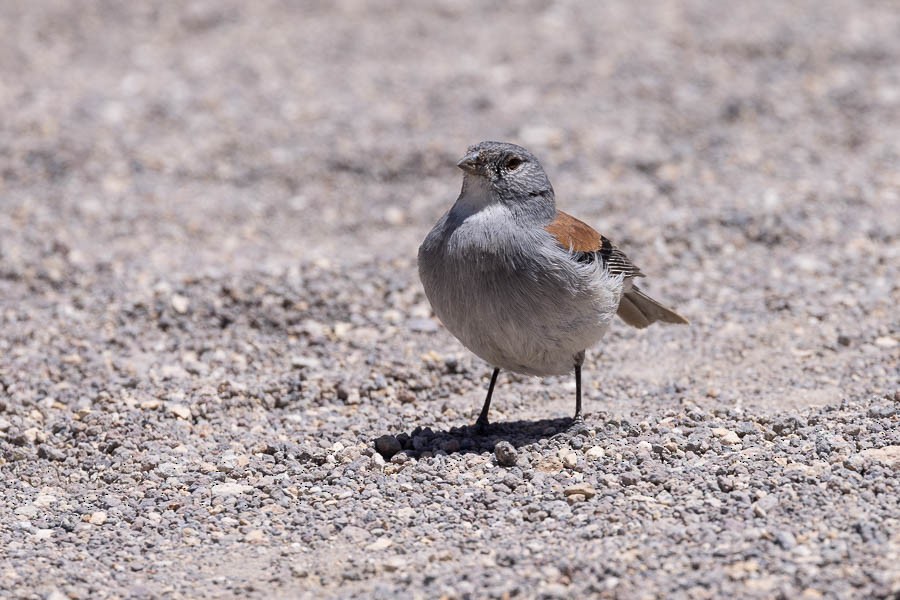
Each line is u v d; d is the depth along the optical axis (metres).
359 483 9.16
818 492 8.17
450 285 9.32
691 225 15.57
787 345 12.23
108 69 23.33
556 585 7.19
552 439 9.66
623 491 8.55
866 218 15.70
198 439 10.27
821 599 6.81
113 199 17.28
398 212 17.09
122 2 27.44
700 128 19.69
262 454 9.84
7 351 12.22
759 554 7.33
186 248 15.78
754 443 9.39
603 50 23.45
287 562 7.91
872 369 11.30
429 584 7.34
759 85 21.33
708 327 12.89
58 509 9.01
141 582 7.70
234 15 26.70
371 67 23.23
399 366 11.84
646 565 7.34
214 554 8.09
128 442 10.05
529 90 21.53
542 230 9.34
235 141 19.45
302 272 14.15
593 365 12.18
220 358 12.21
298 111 20.81
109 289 13.86
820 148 18.66
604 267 9.66
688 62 22.64
